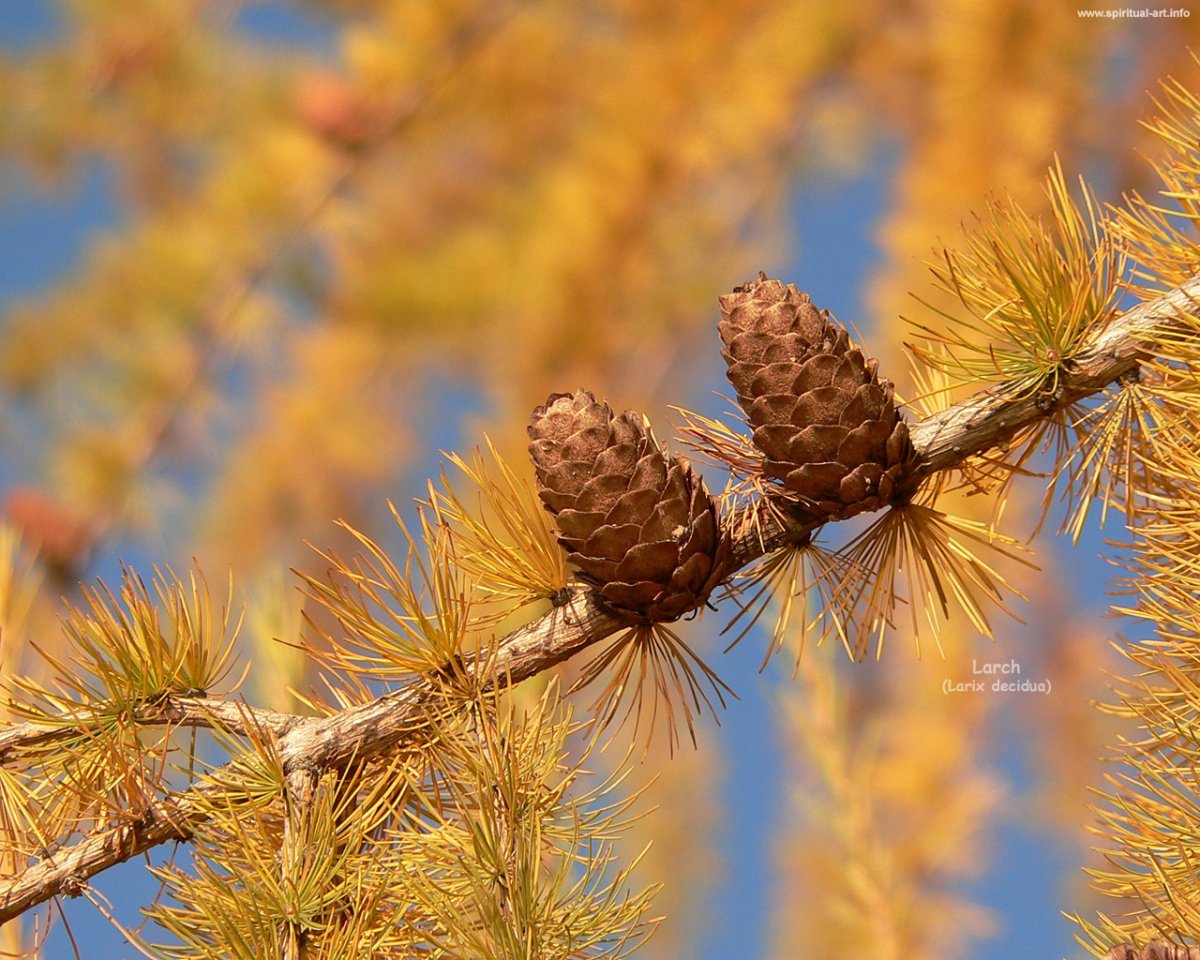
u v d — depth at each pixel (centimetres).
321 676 67
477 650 66
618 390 161
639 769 124
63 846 66
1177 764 67
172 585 67
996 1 131
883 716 103
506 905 64
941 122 134
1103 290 67
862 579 67
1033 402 66
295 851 64
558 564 67
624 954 65
